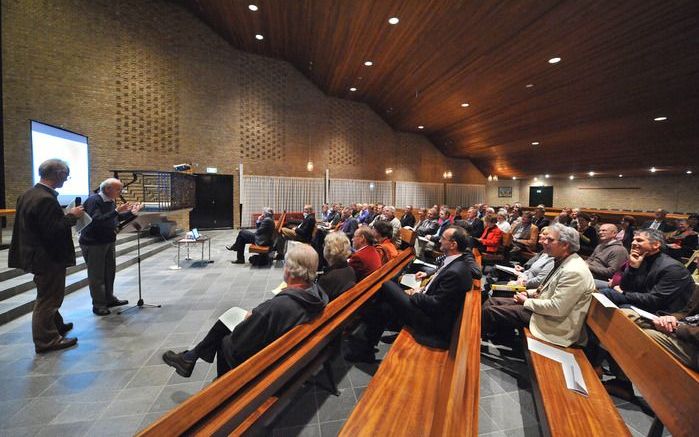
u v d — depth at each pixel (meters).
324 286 2.31
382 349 2.75
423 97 10.80
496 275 4.43
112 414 1.85
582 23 5.45
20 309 3.20
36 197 2.38
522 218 6.37
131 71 9.39
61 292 2.59
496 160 15.44
